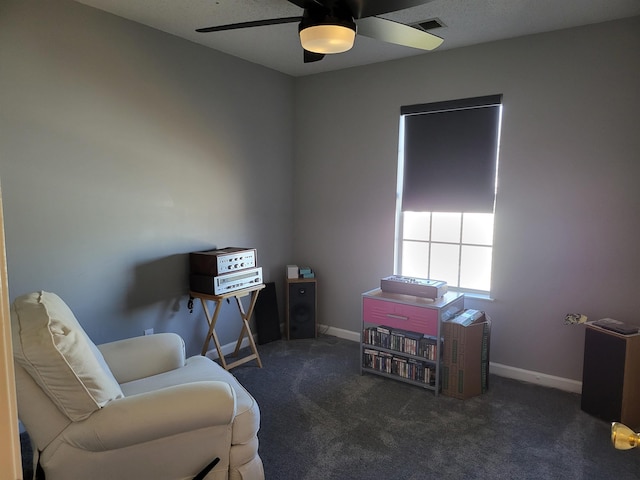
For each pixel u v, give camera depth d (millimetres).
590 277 2855
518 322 3135
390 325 3092
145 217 2926
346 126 3832
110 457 1633
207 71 3264
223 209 3500
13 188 2275
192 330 3326
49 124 2395
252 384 3059
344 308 4023
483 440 2377
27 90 2297
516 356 3164
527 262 3064
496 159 3164
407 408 2727
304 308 3975
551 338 3021
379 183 3703
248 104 3637
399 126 3551
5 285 421
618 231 2742
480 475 2088
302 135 4117
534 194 3000
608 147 2732
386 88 3578
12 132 2256
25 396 1554
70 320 1790
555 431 2465
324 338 4039
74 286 2568
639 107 2623
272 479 2059
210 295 3059
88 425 1575
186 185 3182
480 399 2848
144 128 2871
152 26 2848
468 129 3254
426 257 3633
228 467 1854
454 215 3475
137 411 1620
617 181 2723
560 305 2971
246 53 3410
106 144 2668
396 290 3225
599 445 2326
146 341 2342
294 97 4121
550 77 2879
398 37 2189
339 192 3939
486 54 3098
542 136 2939
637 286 2713
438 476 2082
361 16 1936
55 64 2398
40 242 2400
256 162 3773
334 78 3861
